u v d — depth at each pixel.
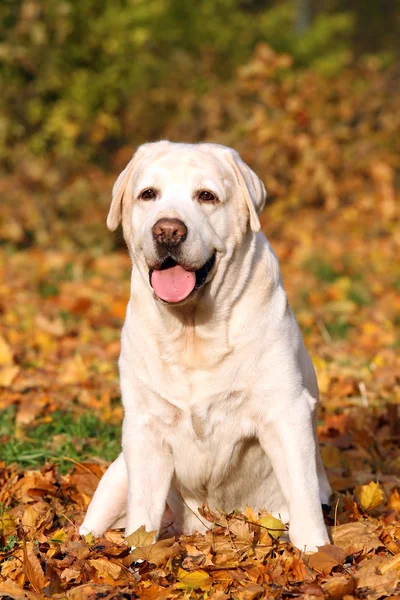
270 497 5.07
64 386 7.86
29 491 5.59
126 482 5.00
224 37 22.52
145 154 4.87
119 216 4.95
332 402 7.57
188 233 4.36
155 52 20.83
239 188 4.73
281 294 4.77
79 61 16.89
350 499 5.29
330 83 18.34
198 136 17.91
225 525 4.81
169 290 4.41
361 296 11.95
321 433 6.88
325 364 8.55
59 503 5.56
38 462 6.19
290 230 16.25
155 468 4.72
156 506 4.71
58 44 16.11
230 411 4.59
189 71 20.50
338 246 14.95
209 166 4.64
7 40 15.59
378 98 18.77
